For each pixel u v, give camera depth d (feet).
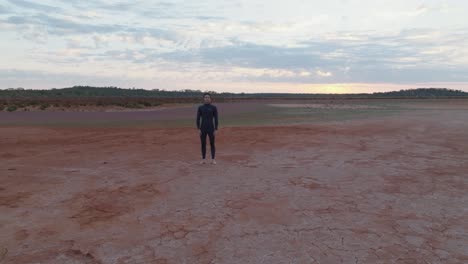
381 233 14.39
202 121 28.99
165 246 13.30
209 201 18.74
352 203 18.28
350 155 32.53
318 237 14.01
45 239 13.99
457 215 16.49
